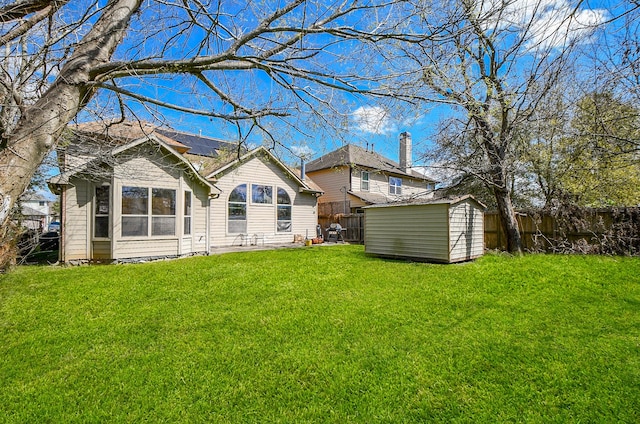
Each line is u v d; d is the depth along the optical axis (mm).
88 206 8492
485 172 9086
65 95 1953
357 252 10953
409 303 4766
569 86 6949
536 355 3074
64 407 2385
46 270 7348
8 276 6301
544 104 7402
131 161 8633
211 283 6148
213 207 12961
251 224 14125
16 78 2125
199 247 10703
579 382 2598
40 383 2705
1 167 1688
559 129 7766
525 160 10625
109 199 8539
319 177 20016
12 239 5102
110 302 4938
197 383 2691
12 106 1928
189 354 3203
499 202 9531
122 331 3805
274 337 3582
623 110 5844
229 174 13438
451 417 2234
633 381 2590
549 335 3535
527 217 9781
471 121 8016
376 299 4988
